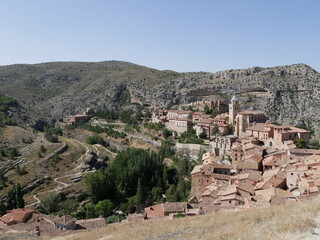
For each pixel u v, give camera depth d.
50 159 190.25
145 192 152.50
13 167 177.50
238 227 45.75
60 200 149.12
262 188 102.38
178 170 164.12
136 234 58.88
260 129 180.12
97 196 142.88
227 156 169.25
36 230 81.81
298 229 38.12
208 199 105.75
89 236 66.44
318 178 93.56
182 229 56.62
